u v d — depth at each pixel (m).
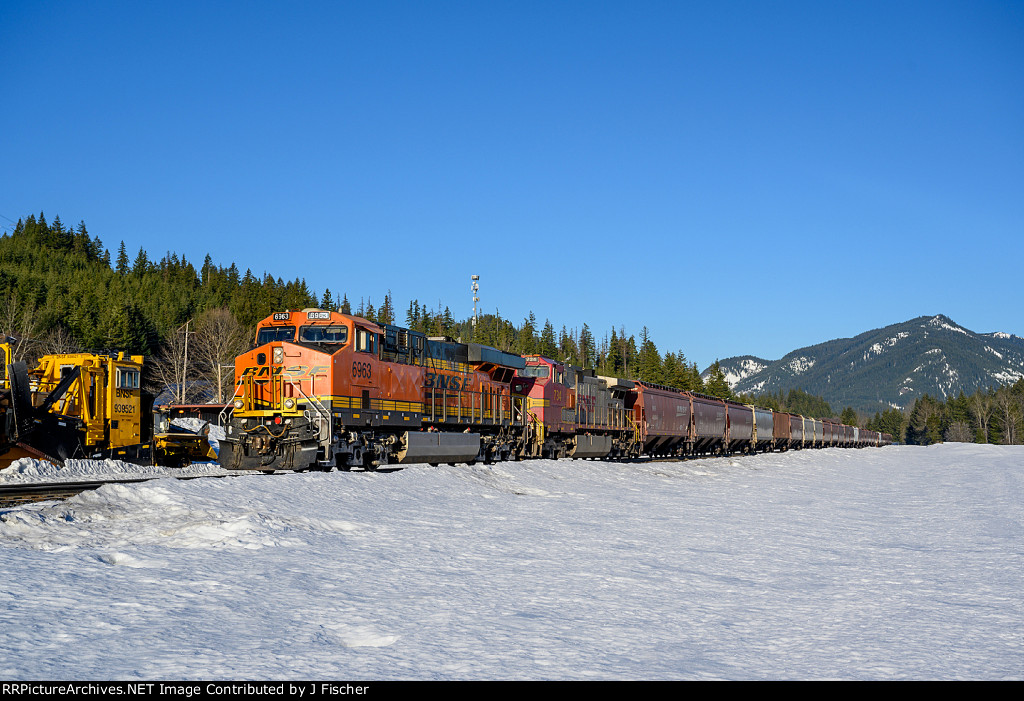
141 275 154.75
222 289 160.75
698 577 11.81
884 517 22.11
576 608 9.42
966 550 15.57
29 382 25.09
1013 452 83.44
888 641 8.28
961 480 41.19
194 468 29.33
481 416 32.88
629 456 49.81
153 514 14.05
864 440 124.19
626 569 12.16
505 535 15.32
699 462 48.84
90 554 10.70
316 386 23.67
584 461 34.47
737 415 68.31
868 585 11.59
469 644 7.50
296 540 12.95
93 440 26.97
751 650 7.81
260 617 8.11
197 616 7.97
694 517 20.22
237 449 23.97
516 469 28.70
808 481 38.94
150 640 7.00
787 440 84.19
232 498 15.79
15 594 8.28
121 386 28.66
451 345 31.95
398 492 20.17
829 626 8.94
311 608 8.63
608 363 156.00
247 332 97.75
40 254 138.38
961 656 7.73
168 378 78.88
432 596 9.62
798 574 12.41
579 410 41.62
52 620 7.45
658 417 52.59
